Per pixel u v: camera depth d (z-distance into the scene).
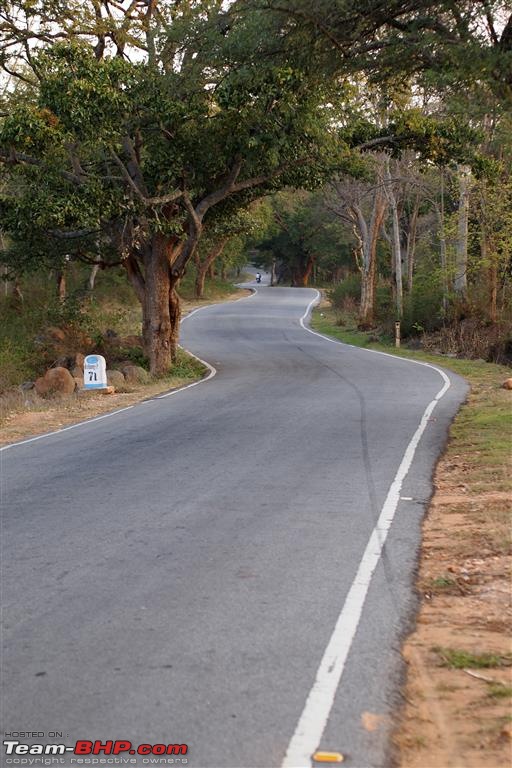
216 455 12.07
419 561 7.01
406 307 39.31
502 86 12.92
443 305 37.12
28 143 21.47
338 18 13.75
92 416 17.55
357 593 6.17
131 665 4.86
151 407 18.66
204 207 25.78
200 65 19.64
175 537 7.70
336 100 21.73
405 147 25.97
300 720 4.18
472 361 29.64
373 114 24.72
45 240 27.09
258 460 11.62
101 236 27.47
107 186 23.94
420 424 14.95
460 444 12.80
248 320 56.56
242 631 5.40
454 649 5.10
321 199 55.38
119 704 4.37
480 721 4.19
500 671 4.81
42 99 21.27
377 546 7.42
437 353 33.81
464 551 7.29
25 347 31.42
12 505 9.13
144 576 6.57
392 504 9.02
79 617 5.68
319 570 6.72
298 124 21.66
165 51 21.67
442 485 10.11
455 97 13.79
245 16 15.16
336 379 23.69
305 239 92.25
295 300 76.81
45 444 13.72
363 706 4.34
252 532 7.87
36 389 24.52
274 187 27.27
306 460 11.59
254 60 15.81
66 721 4.20
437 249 54.22
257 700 4.41
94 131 21.55
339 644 5.18
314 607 5.86
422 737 4.03
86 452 12.69
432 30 13.27
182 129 23.31
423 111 25.70
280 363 30.25
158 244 27.34
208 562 6.93
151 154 24.58
